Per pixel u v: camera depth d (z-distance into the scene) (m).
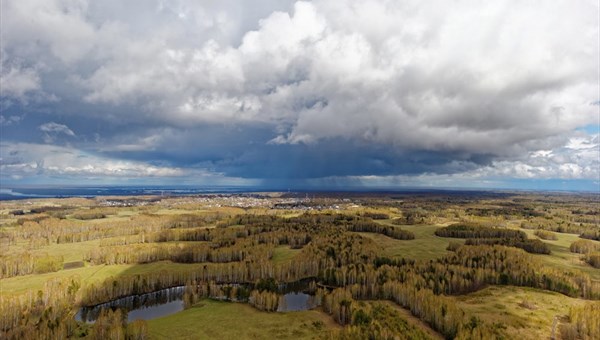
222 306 107.38
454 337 81.25
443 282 112.06
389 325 83.06
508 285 118.44
